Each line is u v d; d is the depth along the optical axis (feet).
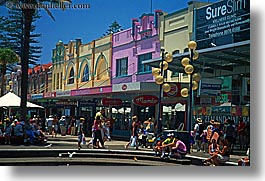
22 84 64.54
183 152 47.06
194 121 66.80
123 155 49.57
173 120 73.41
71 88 114.42
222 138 42.96
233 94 61.72
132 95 84.23
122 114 92.22
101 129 56.13
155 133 59.21
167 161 46.93
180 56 60.80
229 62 62.44
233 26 63.72
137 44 90.68
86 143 63.87
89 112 94.53
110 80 99.50
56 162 43.37
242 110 59.21
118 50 97.66
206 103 62.13
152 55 85.71
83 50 110.93
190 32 74.23
